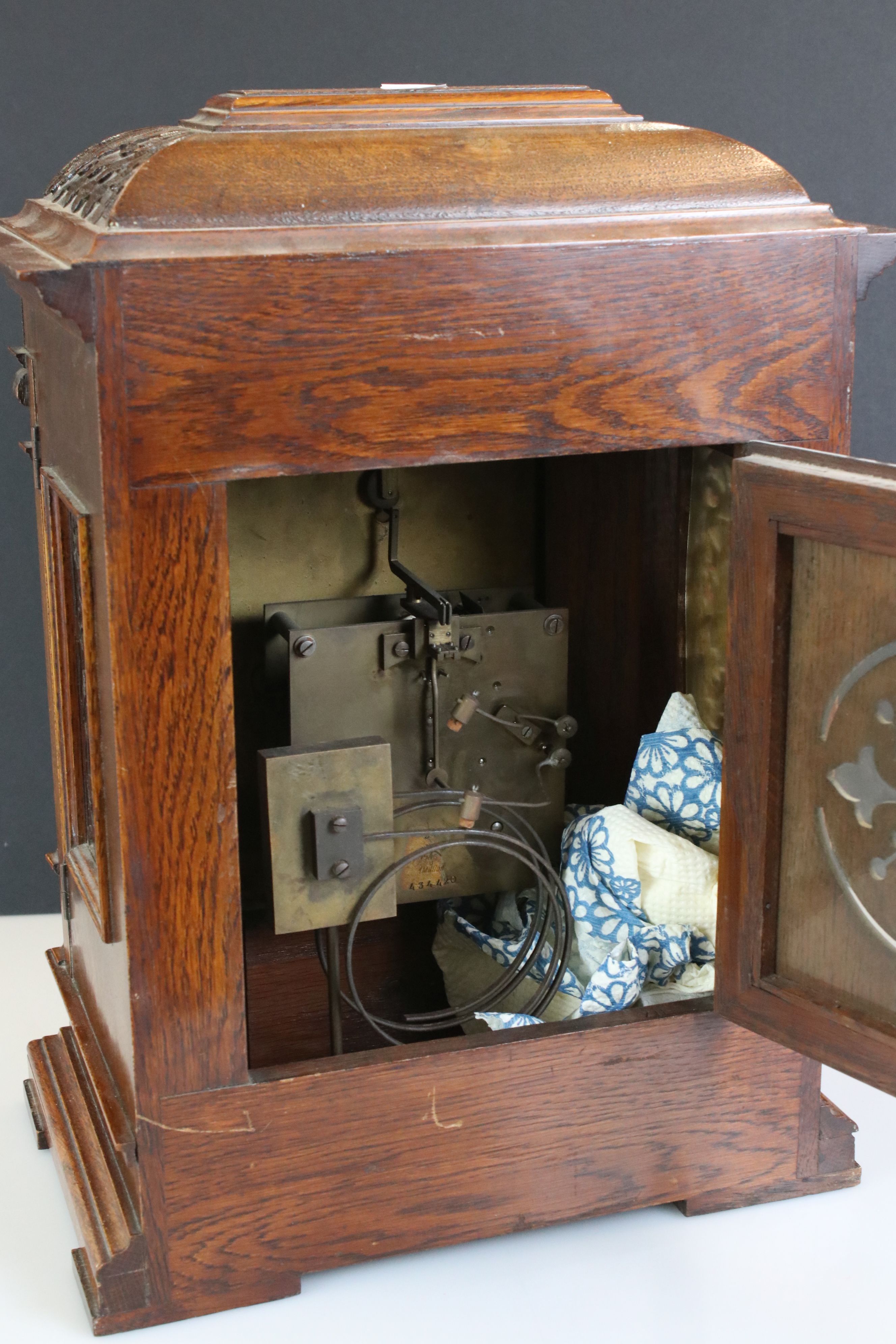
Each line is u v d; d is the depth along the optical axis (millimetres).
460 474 2531
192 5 2842
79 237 1646
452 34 2914
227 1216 1837
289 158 1686
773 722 1778
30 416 2281
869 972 1733
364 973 2521
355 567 2488
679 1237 2033
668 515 2250
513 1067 1899
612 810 2232
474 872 2320
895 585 1617
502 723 2252
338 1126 1845
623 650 2426
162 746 1688
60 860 2363
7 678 3131
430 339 1684
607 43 2951
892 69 3006
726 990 1910
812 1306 1895
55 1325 1868
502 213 1720
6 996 2756
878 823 1688
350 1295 1916
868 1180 2162
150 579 1643
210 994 1766
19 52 2828
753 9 2953
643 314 1766
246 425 1638
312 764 1892
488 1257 1994
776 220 1822
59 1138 2127
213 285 1585
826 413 1896
